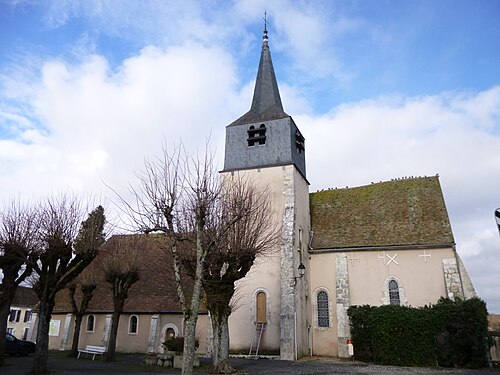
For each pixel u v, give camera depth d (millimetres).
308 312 23266
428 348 18438
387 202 26203
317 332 23234
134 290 26734
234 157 25625
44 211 16172
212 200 13758
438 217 23797
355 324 20328
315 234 25906
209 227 14578
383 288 22734
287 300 20953
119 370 15820
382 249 23375
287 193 23672
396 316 19109
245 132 25984
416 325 18766
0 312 16047
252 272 22625
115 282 20906
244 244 15859
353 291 23203
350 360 20281
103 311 26672
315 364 18203
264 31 30984
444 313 18781
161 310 25094
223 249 15219
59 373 14422
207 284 14875
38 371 14016
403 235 23547
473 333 18203
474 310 18438
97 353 22484
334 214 26875
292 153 24703
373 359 19281
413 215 24562
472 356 18109
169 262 19172
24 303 47281
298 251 22984
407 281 22438
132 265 20922
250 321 21906
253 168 24859
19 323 46406
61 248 15086
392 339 18812
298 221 23844
